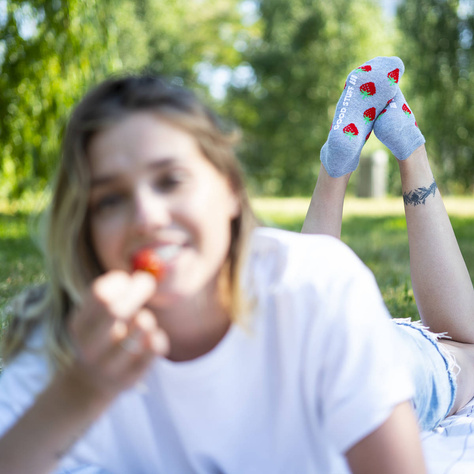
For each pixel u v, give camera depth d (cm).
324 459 117
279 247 113
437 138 884
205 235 98
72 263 102
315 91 1766
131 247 96
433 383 176
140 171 95
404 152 224
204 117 102
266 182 1906
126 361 86
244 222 107
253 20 2053
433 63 855
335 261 112
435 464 153
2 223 715
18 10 583
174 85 104
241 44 2102
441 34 848
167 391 111
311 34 1725
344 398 108
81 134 97
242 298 106
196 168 98
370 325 109
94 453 117
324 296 108
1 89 607
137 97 98
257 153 1914
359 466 109
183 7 1767
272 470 117
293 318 108
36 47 587
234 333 108
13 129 621
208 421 112
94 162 96
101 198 98
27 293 118
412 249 219
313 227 232
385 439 107
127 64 1322
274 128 1881
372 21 1666
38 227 111
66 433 95
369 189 1412
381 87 238
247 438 115
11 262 462
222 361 108
